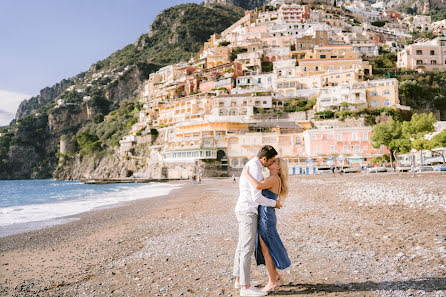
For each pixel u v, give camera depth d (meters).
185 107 104.00
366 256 6.84
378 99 77.06
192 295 5.46
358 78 88.56
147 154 103.38
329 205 15.41
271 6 178.25
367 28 147.00
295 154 73.19
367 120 71.69
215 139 79.00
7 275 7.57
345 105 76.19
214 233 10.94
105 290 6.05
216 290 5.65
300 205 16.36
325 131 67.62
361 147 65.75
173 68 156.25
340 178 38.50
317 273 6.09
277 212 14.45
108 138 154.25
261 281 6.08
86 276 7.10
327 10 163.62
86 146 146.12
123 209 21.83
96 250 9.80
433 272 5.45
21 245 11.27
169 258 8.09
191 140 83.56
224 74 108.56
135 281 6.47
